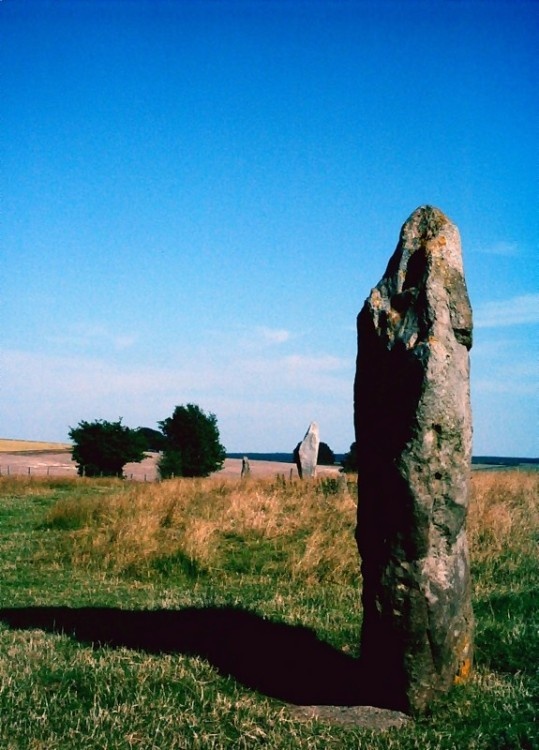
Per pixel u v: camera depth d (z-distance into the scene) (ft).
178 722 17.97
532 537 38.09
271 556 37.52
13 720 17.89
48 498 69.92
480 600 28.25
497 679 20.33
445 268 20.26
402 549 19.12
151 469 151.23
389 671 19.17
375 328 20.61
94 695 19.26
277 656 23.24
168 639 24.79
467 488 19.75
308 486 64.34
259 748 16.76
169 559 36.45
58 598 30.96
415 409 18.99
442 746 16.85
